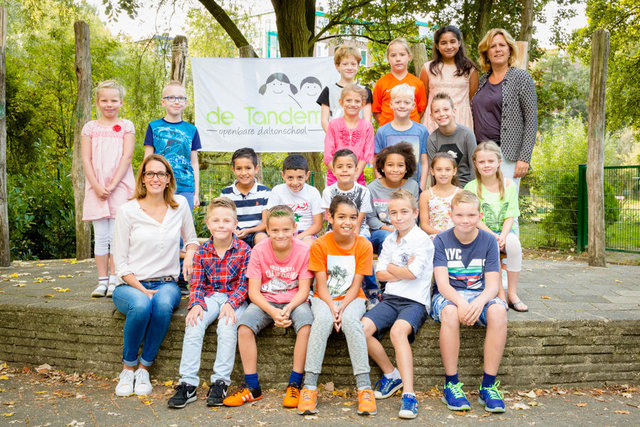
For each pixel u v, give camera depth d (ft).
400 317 10.25
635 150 115.96
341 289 10.64
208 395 9.79
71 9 44.91
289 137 20.79
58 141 52.95
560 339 10.62
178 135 14.87
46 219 26.96
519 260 11.57
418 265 10.37
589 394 10.29
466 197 10.32
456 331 9.89
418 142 14.64
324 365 10.68
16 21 55.21
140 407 9.61
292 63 20.49
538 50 45.83
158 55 34.55
